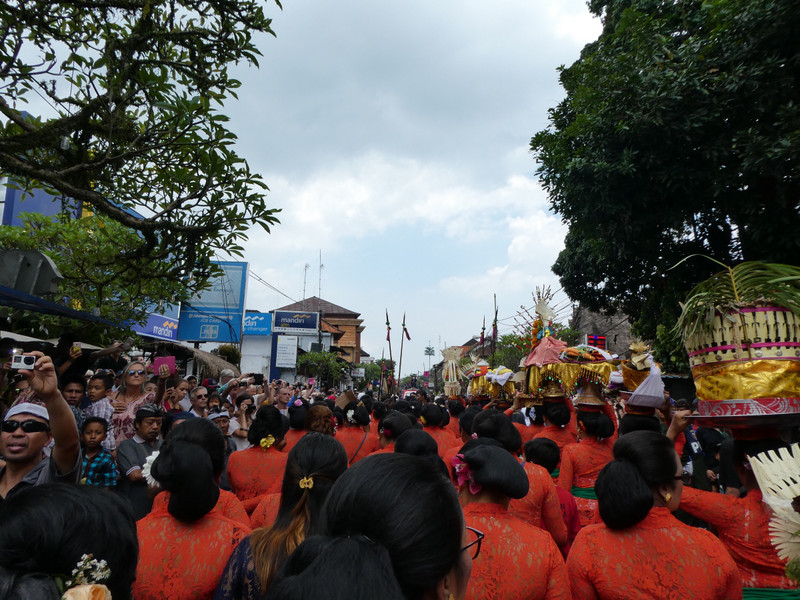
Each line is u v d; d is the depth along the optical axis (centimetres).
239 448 614
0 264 510
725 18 1041
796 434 297
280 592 93
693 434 657
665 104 1059
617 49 1238
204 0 502
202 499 218
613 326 2612
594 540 213
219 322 2186
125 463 410
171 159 538
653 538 205
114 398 615
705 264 1396
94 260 887
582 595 211
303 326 3400
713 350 266
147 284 649
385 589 90
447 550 100
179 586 207
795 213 1055
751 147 980
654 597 195
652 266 1478
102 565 116
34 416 294
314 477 209
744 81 1003
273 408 411
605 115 1162
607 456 428
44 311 584
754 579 231
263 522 282
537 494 295
